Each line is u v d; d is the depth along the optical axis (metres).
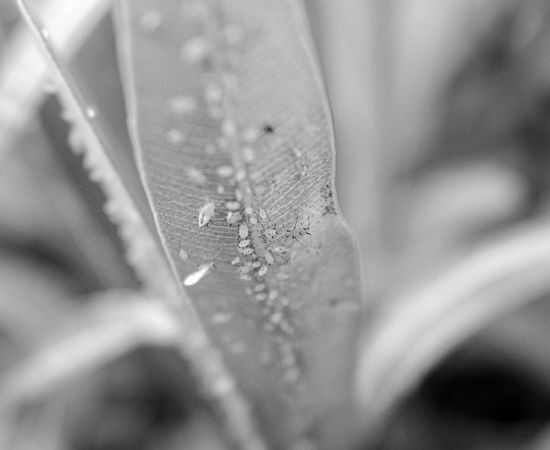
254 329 0.17
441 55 0.28
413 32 0.27
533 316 0.24
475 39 0.30
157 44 0.15
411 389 0.23
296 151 0.14
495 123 0.30
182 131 0.14
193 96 0.14
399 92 0.27
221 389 0.19
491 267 0.21
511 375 0.26
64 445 0.25
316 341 0.17
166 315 0.20
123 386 0.27
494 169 0.28
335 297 0.16
